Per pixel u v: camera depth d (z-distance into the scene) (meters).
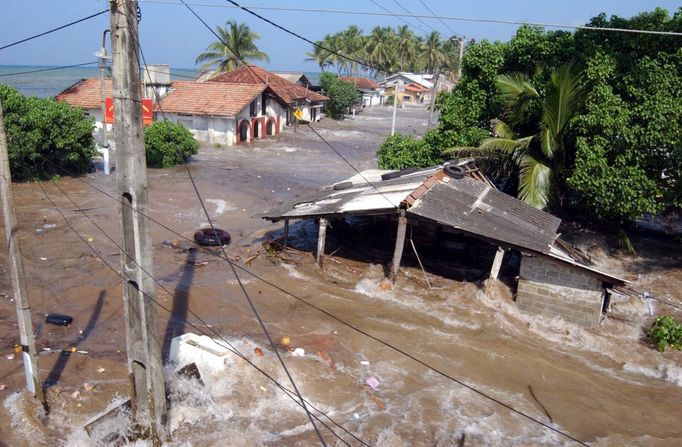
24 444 8.58
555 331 13.98
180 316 13.33
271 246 18.34
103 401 9.77
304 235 20.22
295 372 11.18
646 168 16.83
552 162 19.28
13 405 9.33
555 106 18.00
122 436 8.67
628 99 17.58
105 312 13.20
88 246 17.25
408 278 16.45
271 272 16.59
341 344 12.59
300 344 12.44
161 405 8.59
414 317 14.17
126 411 9.11
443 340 13.07
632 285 17.53
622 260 19.61
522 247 14.06
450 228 15.43
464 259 18.48
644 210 16.72
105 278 14.97
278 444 9.07
